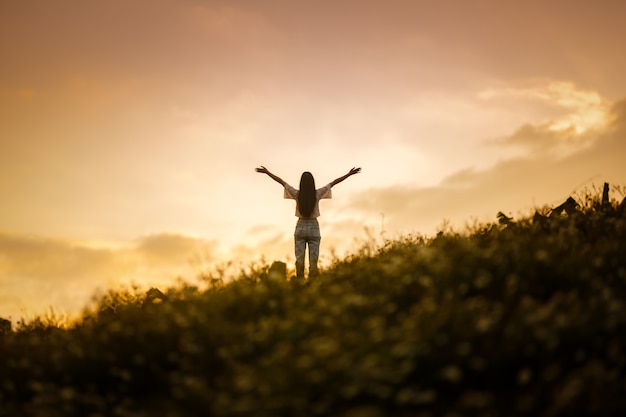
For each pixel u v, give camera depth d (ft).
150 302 38.45
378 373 22.11
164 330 28.30
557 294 26.53
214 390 24.22
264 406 21.94
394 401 22.25
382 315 27.22
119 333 29.50
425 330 24.27
